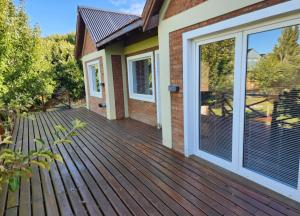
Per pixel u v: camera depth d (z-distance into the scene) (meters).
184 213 2.06
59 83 10.52
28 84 8.22
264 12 2.04
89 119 6.70
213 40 2.75
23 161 1.29
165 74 3.60
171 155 3.48
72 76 10.70
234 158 2.71
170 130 3.72
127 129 5.28
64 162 3.39
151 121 5.57
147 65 5.47
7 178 1.19
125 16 7.85
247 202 2.17
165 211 2.11
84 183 2.72
